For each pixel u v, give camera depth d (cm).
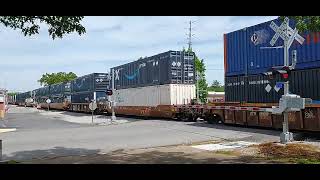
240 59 2178
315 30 1085
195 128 2206
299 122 1703
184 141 1662
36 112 6488
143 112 3356
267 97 1966
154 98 3186
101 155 1326
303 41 1736
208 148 1416
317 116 1612
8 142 1797
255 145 1424
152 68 3228
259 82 2025
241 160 1121
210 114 2484
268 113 1947
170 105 2930
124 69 3828
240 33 2183
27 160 1245
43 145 1658
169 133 1995
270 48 1908
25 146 1634
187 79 3017
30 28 956
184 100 2994
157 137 1841
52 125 3127
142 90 3400
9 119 4231
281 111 1407
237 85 2205
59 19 942
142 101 3403
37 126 3041
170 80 2947
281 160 1095
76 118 4172
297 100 1373
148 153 1327
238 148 1386
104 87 4669
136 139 1794
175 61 2973
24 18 938
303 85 1744
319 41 1667
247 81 2117
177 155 1257
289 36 1603
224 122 2325
